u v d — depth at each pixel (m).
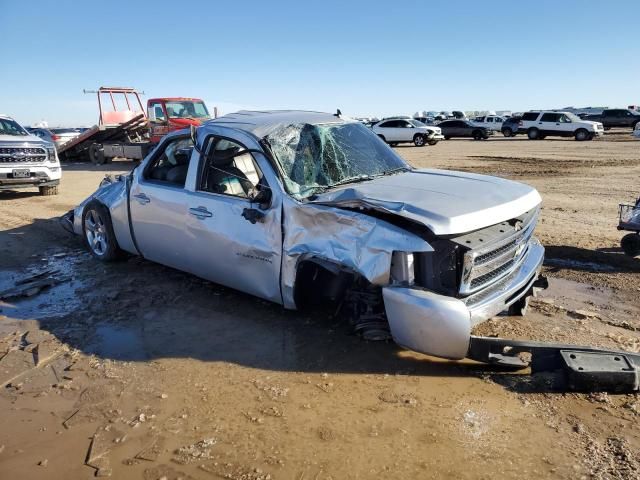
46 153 11.59
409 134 30.88
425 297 3.43
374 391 3.48
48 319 4.80
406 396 3.41
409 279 3.54
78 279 5.87
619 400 3.33
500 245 3.76
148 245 5.66
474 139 36.75
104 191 6.29
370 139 5.18
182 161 5.52
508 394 3.43
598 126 31.94
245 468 2.78
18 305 5.16
